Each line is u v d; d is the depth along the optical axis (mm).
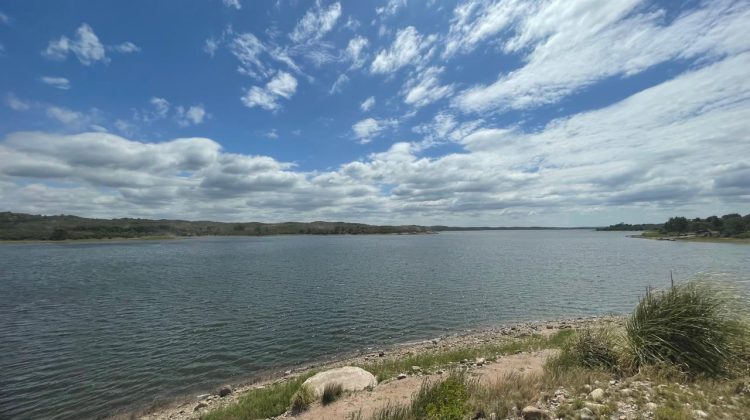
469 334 23953
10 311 31234
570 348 10859
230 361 19453
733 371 8555
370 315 29391
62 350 21125
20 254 105875
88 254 105062
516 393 8055
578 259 75688
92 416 13734
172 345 22000
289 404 10344
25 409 14320
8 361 19375
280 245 155750
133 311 30922
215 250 121062
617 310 30594
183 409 13688
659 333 9633
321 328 25688
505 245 143125
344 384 11102
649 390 7566
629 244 137375
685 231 177375
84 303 34375
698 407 6656
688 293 10234
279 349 21359
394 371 13289
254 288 42469
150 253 107812
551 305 32781
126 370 18188
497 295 37375
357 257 86562
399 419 7430
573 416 6707
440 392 7965
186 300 35500
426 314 29703
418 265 66938
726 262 63688
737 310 9812
